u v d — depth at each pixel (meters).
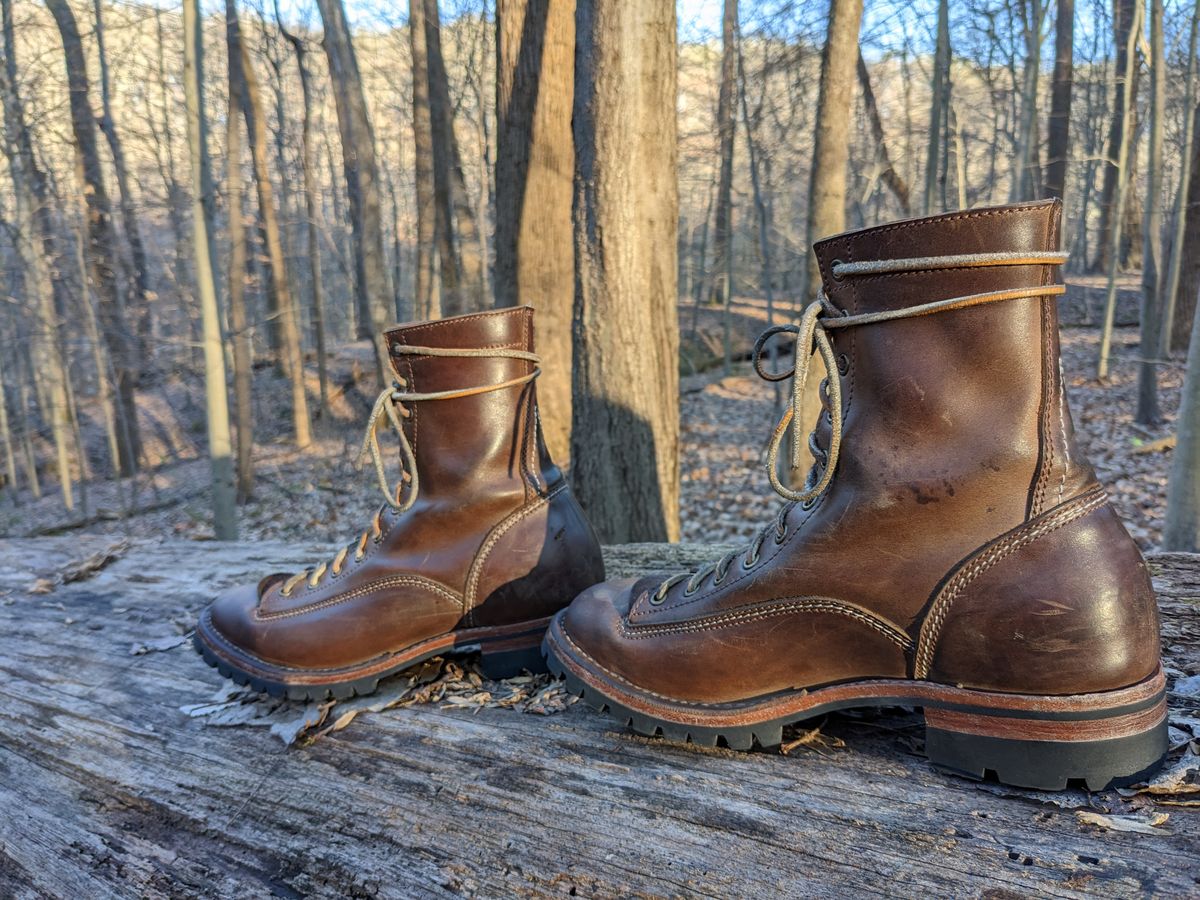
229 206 10.91
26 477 15.05
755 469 7.84
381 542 1.34
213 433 6.70
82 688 1.58
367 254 10.70
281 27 12.15
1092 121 17.67
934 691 0.92
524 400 1.37
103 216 11.15
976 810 0.88
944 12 9.38
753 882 0.82
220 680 1.56
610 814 0.96
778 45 9.05
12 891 0.99
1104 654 0.83
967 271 0.86
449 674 1.44
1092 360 11.73
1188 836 0.79
